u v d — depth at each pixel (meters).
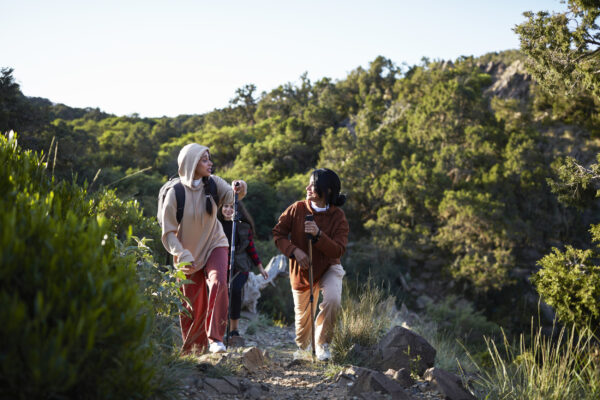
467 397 3.16
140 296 2.37
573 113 35.09
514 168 38.53
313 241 3.79
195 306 3.62
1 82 25.00
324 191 3.86
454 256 35.38
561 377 3.07
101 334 1.72
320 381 3.31
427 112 49.50
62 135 28.34
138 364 1.91
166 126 139.50
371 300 5.21
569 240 37.25
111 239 2.71
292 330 7.75
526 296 34.38
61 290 1.70
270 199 46.91
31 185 2.34
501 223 33.84
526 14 10.74
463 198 34.53
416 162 42.28
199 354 3.52
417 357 3.68
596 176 10.85
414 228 38.25
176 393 2.47
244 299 7.98
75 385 1.78
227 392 2.79
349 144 49.81
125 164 64.62
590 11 9.95
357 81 115.12
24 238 1.75
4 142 2.77
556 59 10.56
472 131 44.19
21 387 1.51
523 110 51.84
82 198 2.69
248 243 5.16
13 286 1.69
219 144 92.56
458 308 28.22
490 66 90.50
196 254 3.53
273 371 3.56
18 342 1.51
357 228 42.34
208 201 3.51
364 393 2.99
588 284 9.03
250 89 141.38
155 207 17.45
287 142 76.88
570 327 9.21
